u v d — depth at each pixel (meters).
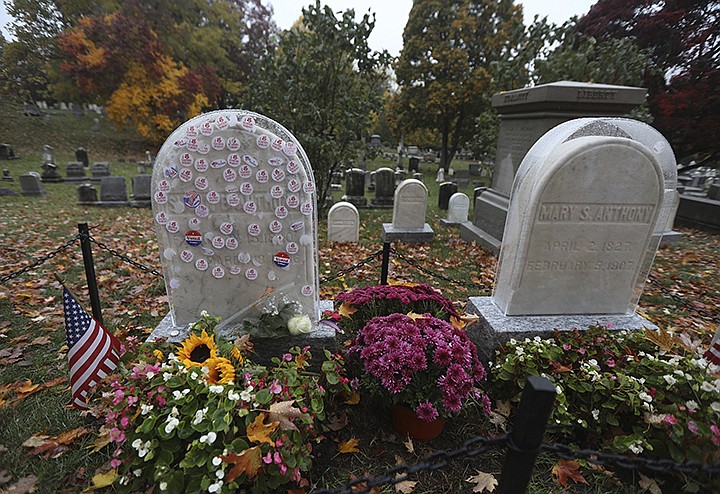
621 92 5.32
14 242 6.28
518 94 5.98
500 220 6.50
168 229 2.79
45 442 2.31
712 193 9.90
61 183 14.27
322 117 8.55
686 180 15.41
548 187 2.78
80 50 21.73
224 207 2.78
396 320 2.59
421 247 6.84
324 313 2.99
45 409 2.63
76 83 24.47
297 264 2.97
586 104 5.43
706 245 7.45
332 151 8.49
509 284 3.10
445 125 22.36
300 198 2.81
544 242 2.94
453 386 2.25
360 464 2.31
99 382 2.40
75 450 2.32
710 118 11.53
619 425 2.44
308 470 2.21
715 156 12.91
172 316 3.03
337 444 2.45
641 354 2.54
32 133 23.83
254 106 8.73
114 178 10.45
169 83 22.53
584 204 2.87
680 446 2.14
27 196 11.13
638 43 13.45
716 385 2.18
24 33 24.30
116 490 2.02
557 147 2.85
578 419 2.39
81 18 22.80
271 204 2.80
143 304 4.25
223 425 1.89
